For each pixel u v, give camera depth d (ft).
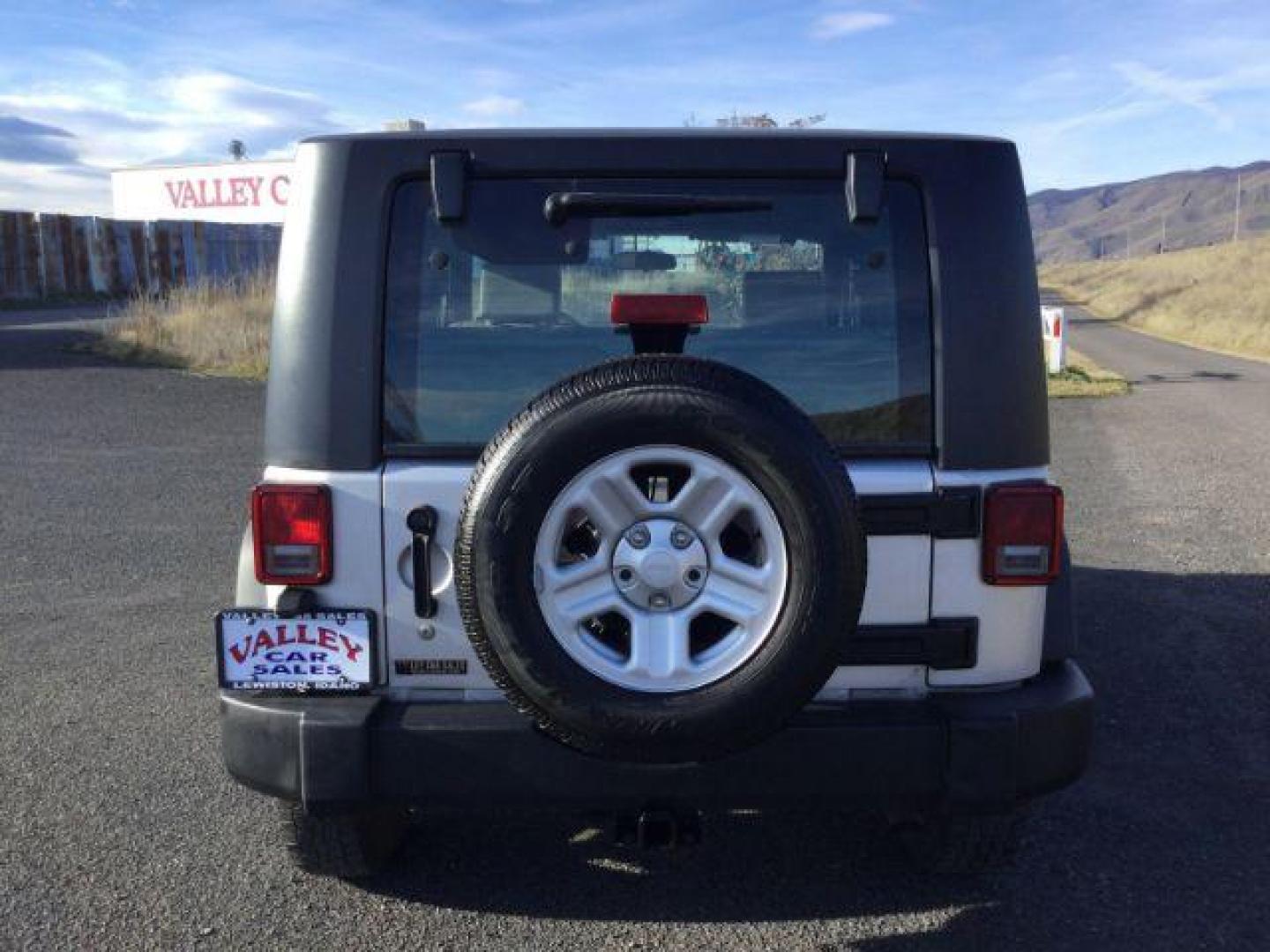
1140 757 15.46
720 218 10.33
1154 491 34.06
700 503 9.04
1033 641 10.45
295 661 10.18
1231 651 19.74
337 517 10.10
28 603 22.04
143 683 17.87
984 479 10.14
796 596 8.93
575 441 8.86
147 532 27.48
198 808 13.65
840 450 10.23
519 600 8.96
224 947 10.77
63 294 104.06
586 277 10.32
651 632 9.11
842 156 10.20
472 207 10.24
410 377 10.21
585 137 10.23
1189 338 132.77
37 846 12.67
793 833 13.32
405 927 11.16
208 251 119.55
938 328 10.14
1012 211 10.30
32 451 37.11
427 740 9.84
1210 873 12.36
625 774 9.82
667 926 11.25
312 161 10.23
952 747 9.89
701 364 9.04
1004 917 11.45
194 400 47.85
